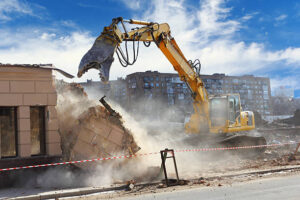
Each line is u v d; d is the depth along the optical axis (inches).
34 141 420.2
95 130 408.5
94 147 406.9
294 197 274.4
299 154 634.8
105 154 410.3
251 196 286.4
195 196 298.8
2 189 381.4
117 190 361.1
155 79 2928.2
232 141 659.4
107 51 431.8
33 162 406.6
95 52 431.2
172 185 370.0
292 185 332.8
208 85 3297.2
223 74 3457.2
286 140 1074.1
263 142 704.4
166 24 577.3
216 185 357.4
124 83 3053.6
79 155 404.8
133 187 366.6
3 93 398.9
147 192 338.3
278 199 269.1
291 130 1312.7
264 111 3814.0
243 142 675.4
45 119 425.4
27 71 410.6
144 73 2933.1
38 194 335.6
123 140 419.2
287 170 454.9
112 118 415.8
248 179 391.2
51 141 419.5
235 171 462.3
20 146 403.9
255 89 3774.6
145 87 2886.3
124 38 467.8
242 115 711.7
